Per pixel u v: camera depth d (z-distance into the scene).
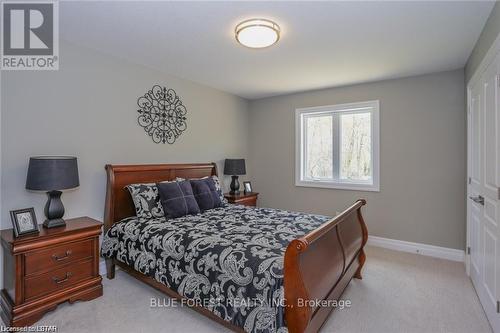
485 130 2.15
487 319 2.00
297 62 2.98
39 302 1.96
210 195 3.21
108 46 2.60
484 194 2.17
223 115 4.30
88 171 2.67
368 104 3.74
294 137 4.41
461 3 1.85
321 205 4.18
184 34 2.34
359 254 2.68
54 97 2.42
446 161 3.25
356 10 1.94
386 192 3.63
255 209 3.15
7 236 1.96
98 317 2.03
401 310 2.12
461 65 3.05
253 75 3.47
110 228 2.67
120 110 2.93
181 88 3.59
